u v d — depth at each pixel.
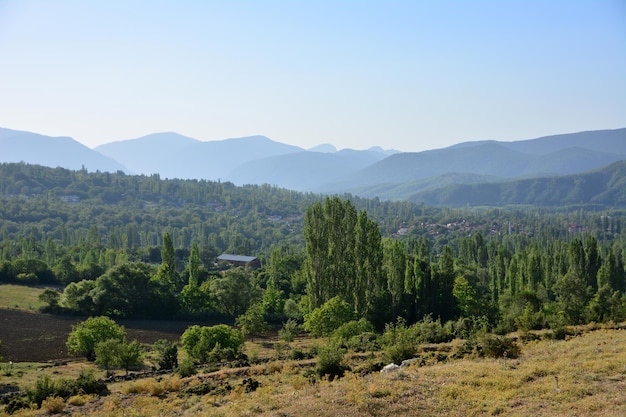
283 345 69.94
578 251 111.62
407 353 42.56
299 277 123.06
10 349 72.25
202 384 39.12
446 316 89.81
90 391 41.03
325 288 84.25
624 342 39.09
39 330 84.44
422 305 88.38
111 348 54.88
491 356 38.38
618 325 54.69
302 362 47.31
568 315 64.69
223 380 41.81
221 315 103.19
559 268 116.88
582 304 76.81
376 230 85.56
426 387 28.73
